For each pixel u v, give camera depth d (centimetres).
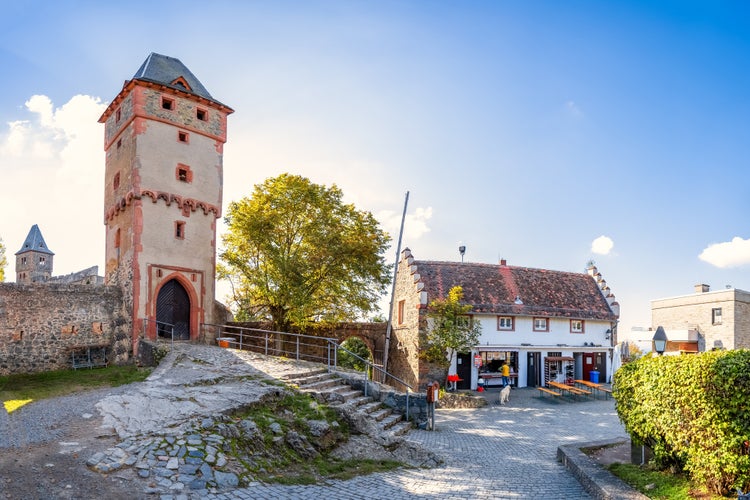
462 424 2114
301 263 3003
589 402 2839
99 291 2645
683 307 4547
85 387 1944
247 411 1402
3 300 2388
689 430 973
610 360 3684
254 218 2997
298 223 3184
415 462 1398
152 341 2581
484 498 1042
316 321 3247
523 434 1917
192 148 2911
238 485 1016
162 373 1870
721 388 898
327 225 3142
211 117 3023
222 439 1171
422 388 3105
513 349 3353
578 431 2002
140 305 2612
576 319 3562
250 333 3375
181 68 3044
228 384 1703
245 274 3109
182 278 2798
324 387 1883
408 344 3272
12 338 2388
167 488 936
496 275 3662
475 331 3122
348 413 1541
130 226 2692
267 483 1058
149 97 2761
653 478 1056
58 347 2497
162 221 2745
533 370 3403
